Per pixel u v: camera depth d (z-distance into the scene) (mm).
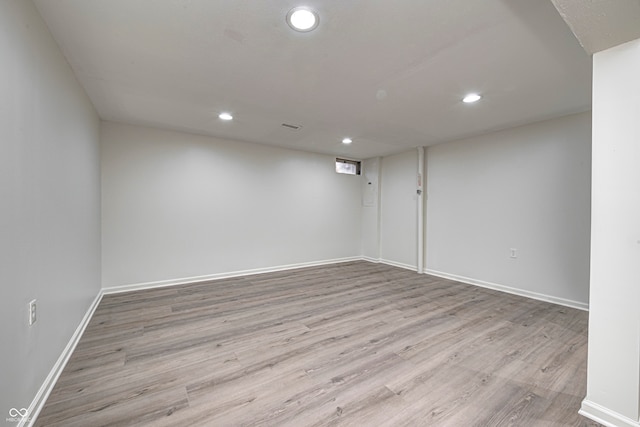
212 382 1816
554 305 3305
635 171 1395
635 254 1402
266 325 2711
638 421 1388
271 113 3270
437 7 1536
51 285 1775
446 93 2684
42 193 1648
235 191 4598
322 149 5227
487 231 4055
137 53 2025
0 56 1211
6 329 1243
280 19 1648
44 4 1529
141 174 3822
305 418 1506
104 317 2871
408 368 1990
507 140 3836
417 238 5066
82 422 1461
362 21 1656
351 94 2721
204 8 1560
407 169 5332
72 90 2256
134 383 1796
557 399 1671
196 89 2639
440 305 3295
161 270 3984
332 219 5809
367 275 4777
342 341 2395
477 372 1943
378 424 1467
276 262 5062
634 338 1404
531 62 2121
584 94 2686
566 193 3307
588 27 1315
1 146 1216
